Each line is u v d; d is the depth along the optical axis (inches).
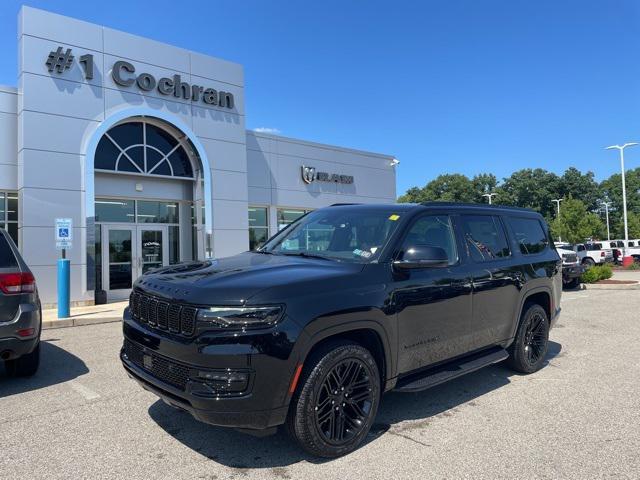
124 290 594.9
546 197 4001.0
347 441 141.6
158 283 148.7
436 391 203.3
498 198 4099.4
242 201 662.5
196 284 136.6
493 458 140.5
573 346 287.1
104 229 582.9
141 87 570.9
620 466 135.3
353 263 158.2
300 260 163.2
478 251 198.8
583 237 1995.6
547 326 236.2
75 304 514.0
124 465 137.4
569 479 128.3
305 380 132.8
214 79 640.4
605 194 4005.9
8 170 505.0
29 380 224.2
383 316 150.9
